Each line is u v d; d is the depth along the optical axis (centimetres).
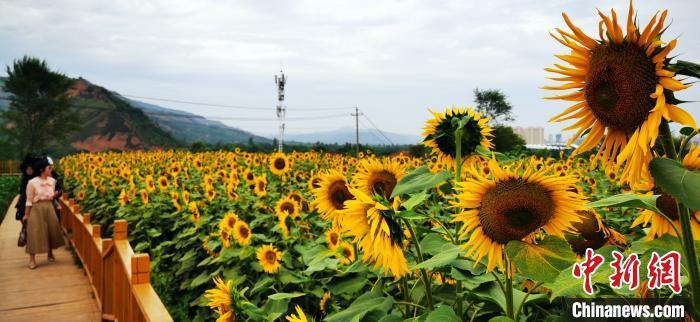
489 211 174
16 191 2795
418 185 189
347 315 215
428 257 244
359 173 286
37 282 880
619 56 140
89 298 785
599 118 146
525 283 225
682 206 140
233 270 510
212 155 2122
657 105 128
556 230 173
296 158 1708
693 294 138
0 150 8412
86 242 896
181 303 665
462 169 251
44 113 9062
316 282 376
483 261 201
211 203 834
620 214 437
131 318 443
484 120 252
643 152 134
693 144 137
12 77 8956
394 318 198
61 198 1391
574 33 147
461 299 207
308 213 593
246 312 251
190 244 728
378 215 192
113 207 1144
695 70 129
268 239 554
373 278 306
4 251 1155
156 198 1001
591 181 834
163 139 19625
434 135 254
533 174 171
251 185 877
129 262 482
